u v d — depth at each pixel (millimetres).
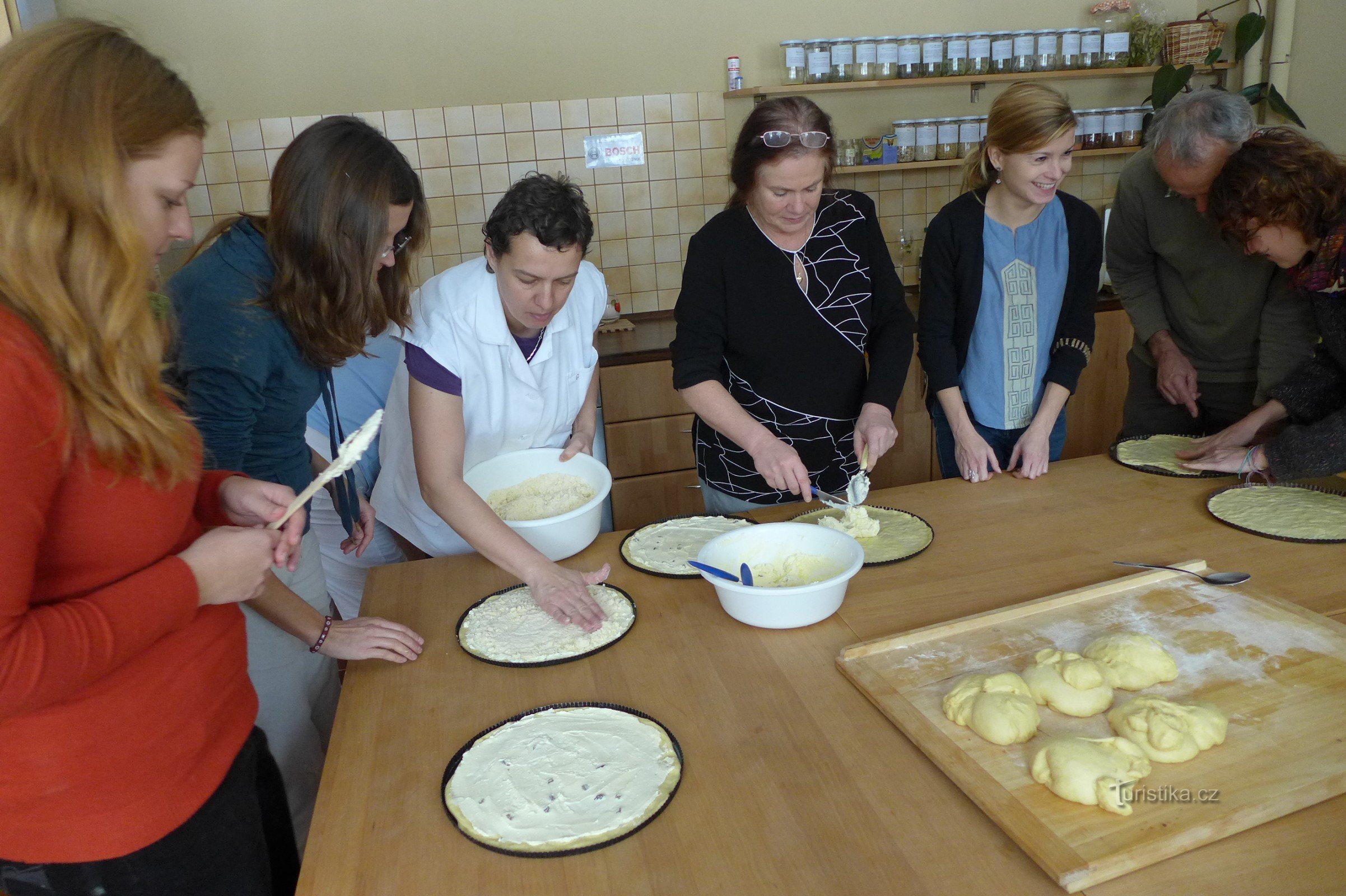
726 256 1633
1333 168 1337
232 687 917
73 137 626
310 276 1110
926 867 723
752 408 1756
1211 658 962
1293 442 1426
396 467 1718
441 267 3139
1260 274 1783
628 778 850
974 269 1792
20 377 617
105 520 724
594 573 1184
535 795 835
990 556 1306
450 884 743
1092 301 1844
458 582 1343
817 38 3189
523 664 1070
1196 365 2014
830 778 838
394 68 2924
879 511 1524
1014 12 3299
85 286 646
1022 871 712
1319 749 798
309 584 1454
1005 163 1664
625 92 3105
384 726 977
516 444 1597
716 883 723
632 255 3281
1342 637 971
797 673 1024
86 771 753
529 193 1232
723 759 879
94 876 786
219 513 981
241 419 1125
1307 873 687
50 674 638
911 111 3320
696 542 1415
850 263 1667
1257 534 1296
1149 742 811
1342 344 1447
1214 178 1524
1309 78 3100
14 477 612
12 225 613
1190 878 689
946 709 900
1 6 2131
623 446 2906
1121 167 3521
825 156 1451
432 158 3020
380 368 2006
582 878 739
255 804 945
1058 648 1014
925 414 3158
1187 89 3082
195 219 2916
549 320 1404
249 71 2840
